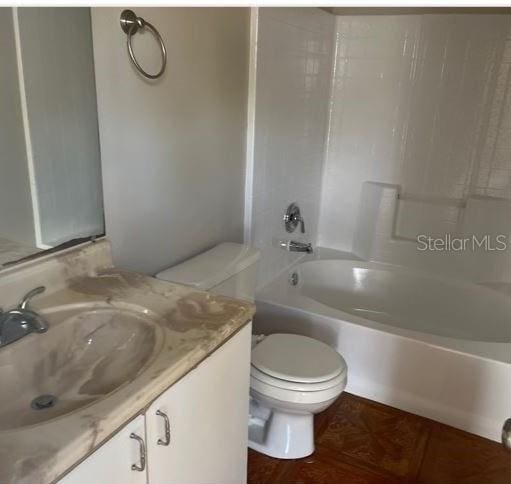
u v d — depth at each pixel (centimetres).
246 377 142
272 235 266
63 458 78
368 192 304
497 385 204
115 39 147
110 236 160
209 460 131
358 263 308
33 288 130
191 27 178
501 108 265
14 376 108
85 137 144
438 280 291
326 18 275
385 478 188
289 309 242
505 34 255
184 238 199
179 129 183
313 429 203
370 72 289
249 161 232
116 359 120
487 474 191
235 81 211
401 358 222
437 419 220
